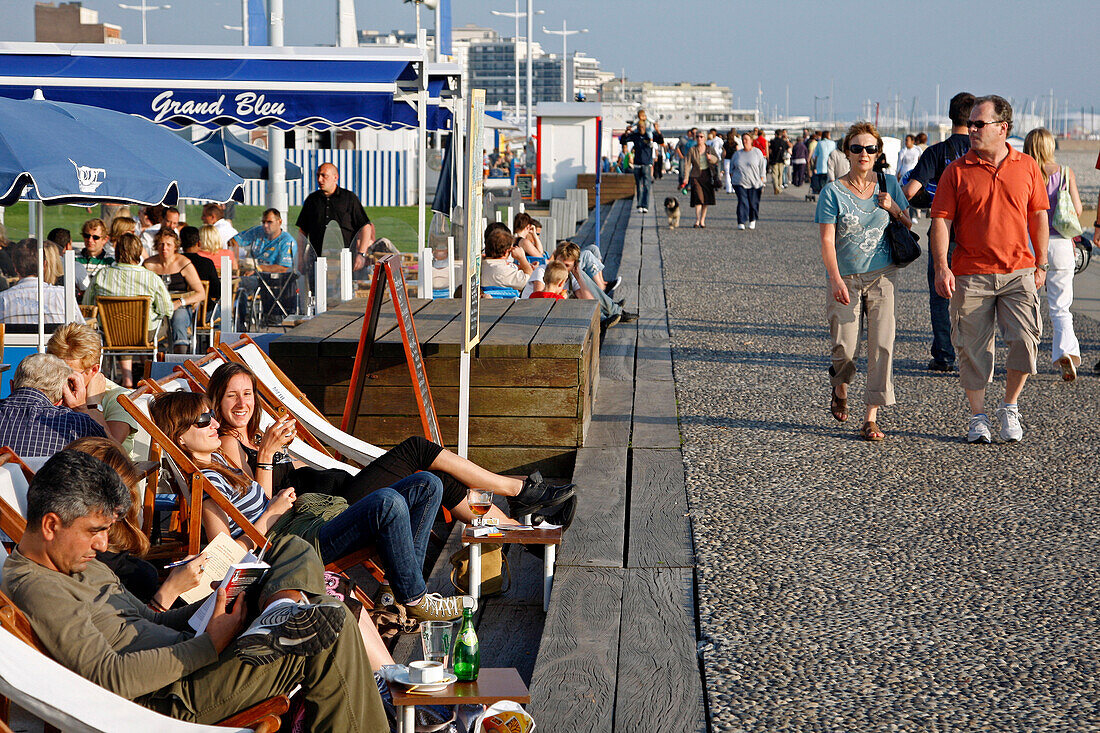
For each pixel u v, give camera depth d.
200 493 4.62
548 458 7.06
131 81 11.91
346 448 6.34
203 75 12.11
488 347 6.93
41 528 3.24
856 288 7.53
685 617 4.60
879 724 3.71
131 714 3.10
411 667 3.70
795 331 12.22
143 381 5.64
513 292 12.35
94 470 3.29
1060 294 9.51
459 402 6.55
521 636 4.92
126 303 9.54
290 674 3.38
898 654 4.28
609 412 8.17
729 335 11.87
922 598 4.85
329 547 4.62
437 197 17.62
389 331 7.34
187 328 10.99
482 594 5.38
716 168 28.97
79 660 3.20
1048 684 4.04
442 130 15.72
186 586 3.88
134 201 7.12
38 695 2.95
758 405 8.62
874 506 6.14
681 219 29.08
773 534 5.64
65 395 5.64
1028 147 9.44
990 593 4.91
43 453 5.03
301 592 3.47
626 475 6.64
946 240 7.41
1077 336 12.23
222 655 3.38
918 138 28.59
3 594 3.16
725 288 15.73
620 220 30.20
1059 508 6.13
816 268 18.31
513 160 46.06
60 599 3.23
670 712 3.79
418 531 4.86
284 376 6.48
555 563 5.19
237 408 5.32
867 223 7.39
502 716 3.54
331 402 6.95
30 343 8.93
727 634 4.43
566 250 11.56
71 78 11.95
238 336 9.61
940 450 7.36
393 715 3.84
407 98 12.55
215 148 17.38
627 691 3.93
